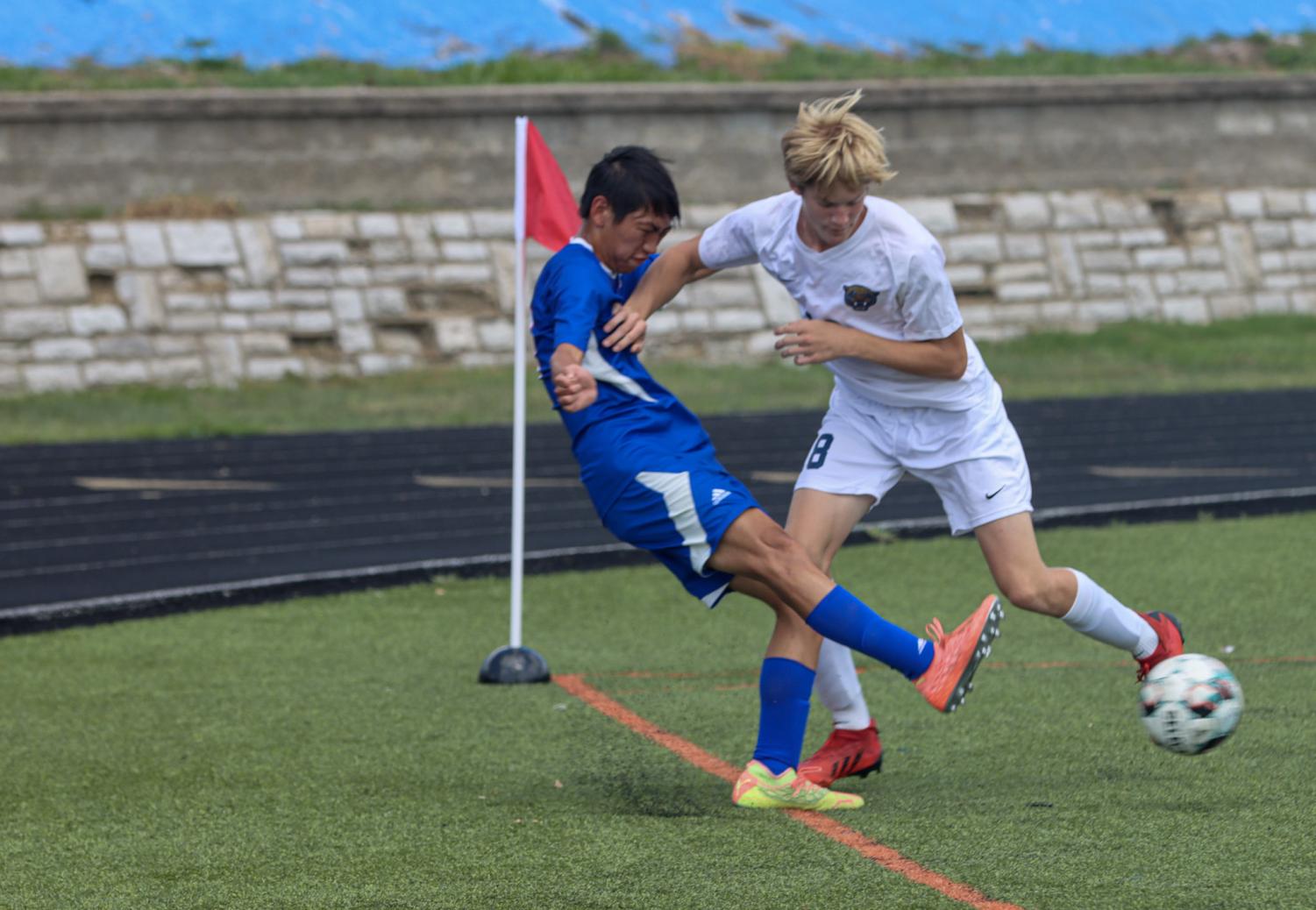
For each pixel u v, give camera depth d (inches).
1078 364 3348.9
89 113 3245.6
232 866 549.3
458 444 2303.2
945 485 642.2
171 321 3110.2
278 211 3383.4
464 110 3499.0
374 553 1423.5
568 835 576.1
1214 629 992.9
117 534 1549.0
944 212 3752.5
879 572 1252.5
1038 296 3732.8
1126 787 629.0
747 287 3496.6
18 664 958.4
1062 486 1772.9
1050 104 3882.9
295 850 566.6
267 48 3895.2
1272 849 537.0
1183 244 3897.6
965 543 1400.1
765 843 557.3
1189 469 1903.3
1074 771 658.2
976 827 573.6
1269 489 1696.6
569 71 3919.8
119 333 3061.0
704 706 813.2
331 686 876.0
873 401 646.5
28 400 2859.3
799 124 573.6
